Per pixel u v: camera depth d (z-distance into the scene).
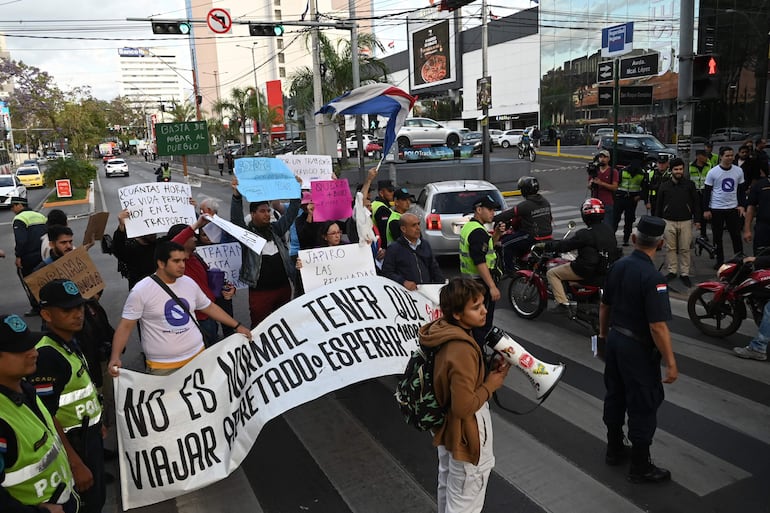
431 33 61.47
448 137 32.59
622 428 4.63
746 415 4.91
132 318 4.10
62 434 2.91
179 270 4.20
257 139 55.75
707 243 10.30
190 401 3.99
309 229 6.88
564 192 21.89
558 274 6.98
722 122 39.62
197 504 4.01
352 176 26.23
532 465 4.30
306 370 4.25
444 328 2.86
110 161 49.25
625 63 12.54
